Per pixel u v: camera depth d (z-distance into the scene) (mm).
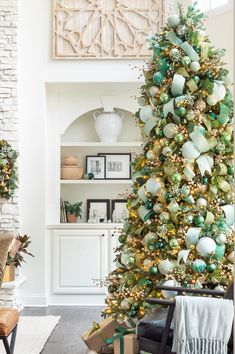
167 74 4797
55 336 6168
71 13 7930
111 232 8039
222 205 4820
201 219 4703
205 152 4762
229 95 4805
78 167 8367
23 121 7969
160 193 4711
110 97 8305
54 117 8250
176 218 4723
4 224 7793
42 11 7977
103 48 7902
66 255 8039
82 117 8703
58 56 7902
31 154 7957
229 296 4258
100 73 7926
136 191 5012
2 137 7836
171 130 4668
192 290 4387
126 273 4961
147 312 4645
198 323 3973
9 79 7863
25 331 6316
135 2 7926
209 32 7285
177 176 4648
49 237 8047
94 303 8055
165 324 4023
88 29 7930
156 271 4730
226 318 3969
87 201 8570
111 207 8586
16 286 7324
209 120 4754
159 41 4934
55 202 8188
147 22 7902
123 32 7922
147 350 4168
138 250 4918
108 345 4977
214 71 4746
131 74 7918
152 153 4801
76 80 7922
